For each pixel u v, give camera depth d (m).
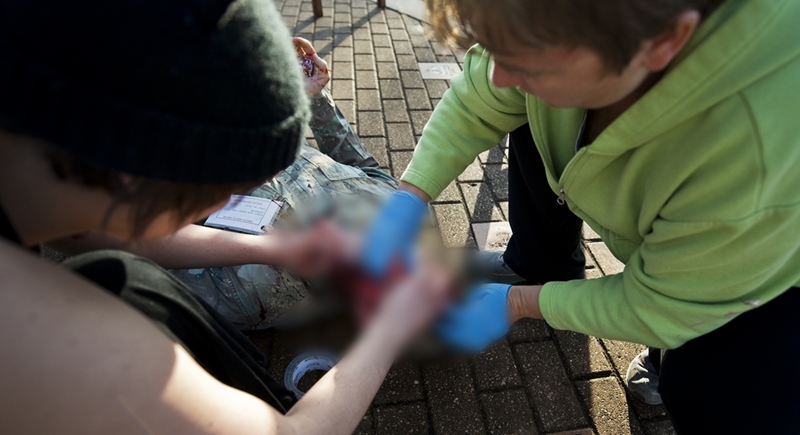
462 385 1.69
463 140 1.41
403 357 1.64
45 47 0.43
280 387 1.08
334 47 3.80
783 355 0.96
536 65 0.67
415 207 1.39
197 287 1.60
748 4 0.65
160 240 1.22
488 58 1.24
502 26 0.61
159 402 0.57
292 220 1.60
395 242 1.31
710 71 0.69
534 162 1.44
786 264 0.88
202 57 0.47
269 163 0.59
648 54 0.65
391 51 3.78
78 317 0.53
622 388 1.72
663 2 0.56
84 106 0.45
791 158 0.69
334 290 1.41
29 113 0.44
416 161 1.44
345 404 0.84
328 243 1.37
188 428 0.60
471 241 2.26
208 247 1.32
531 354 1.80
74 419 0.51
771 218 0.74
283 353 1.75
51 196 0.53
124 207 0.55
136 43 0.44
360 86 3.32
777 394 0.96
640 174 0.93
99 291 0.59
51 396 0.50
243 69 0.50
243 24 0.50
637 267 0.98
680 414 1.14
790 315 0.97
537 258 1.76
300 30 4.05
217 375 0.90
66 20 0.42
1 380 0.47
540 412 1.64
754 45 0.67
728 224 0.75
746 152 0.70
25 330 0.49
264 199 1.66
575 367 1.77
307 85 2.04
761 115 0.68
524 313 1.32
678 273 0.89
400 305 1.10
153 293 0.77
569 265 1.78
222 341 0.86
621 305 1.04
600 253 2.22
